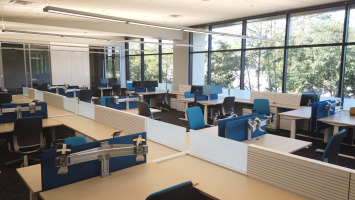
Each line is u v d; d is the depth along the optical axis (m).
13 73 10.69
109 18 4.02
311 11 6.50
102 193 1.93
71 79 12.12
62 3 5.55
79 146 2.09
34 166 2.46
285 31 7.00
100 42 12.55
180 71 10.16
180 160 2.73
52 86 9.25
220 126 3.12
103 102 5.64
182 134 2.98
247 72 8.09
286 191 2.05
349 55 5.98
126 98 5.55
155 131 3.34
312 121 4.90
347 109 5.69
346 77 6.09
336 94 6.27
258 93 7.16
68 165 2.04
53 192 1.94
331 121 4.62
